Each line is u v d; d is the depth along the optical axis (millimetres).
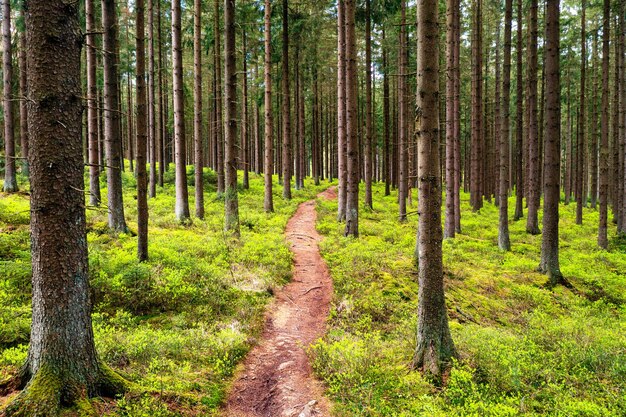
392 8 20516
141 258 10383
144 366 6020
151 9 23625
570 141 36031
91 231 13141
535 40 19828
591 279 12859
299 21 23406
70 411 4414
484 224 22000
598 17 27484
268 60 21984
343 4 20859
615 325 9094
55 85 4543
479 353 6523
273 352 7570
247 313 8883
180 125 17078
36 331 4680
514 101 34469
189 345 7027
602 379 6035
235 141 15359
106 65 13305
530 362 6363
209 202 22859
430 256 6438
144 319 8117
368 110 24750
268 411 5691
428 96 6449
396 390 5801
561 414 4855
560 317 9594
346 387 6008
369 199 25453
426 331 6418
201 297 9086
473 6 25219
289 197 27172
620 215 21000
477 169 26578
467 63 33250
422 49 6465
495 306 10359
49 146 4539
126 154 46875
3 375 5098
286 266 12398
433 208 6453
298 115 33562
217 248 12852
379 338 7719
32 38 4492
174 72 16969
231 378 6500
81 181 4891
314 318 9328
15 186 19922
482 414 4918
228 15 14773
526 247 16844
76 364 4715
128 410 4676
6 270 8445
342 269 11859
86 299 4926
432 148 6453
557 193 12781
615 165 25000
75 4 4742
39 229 4605
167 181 29719
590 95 34188
